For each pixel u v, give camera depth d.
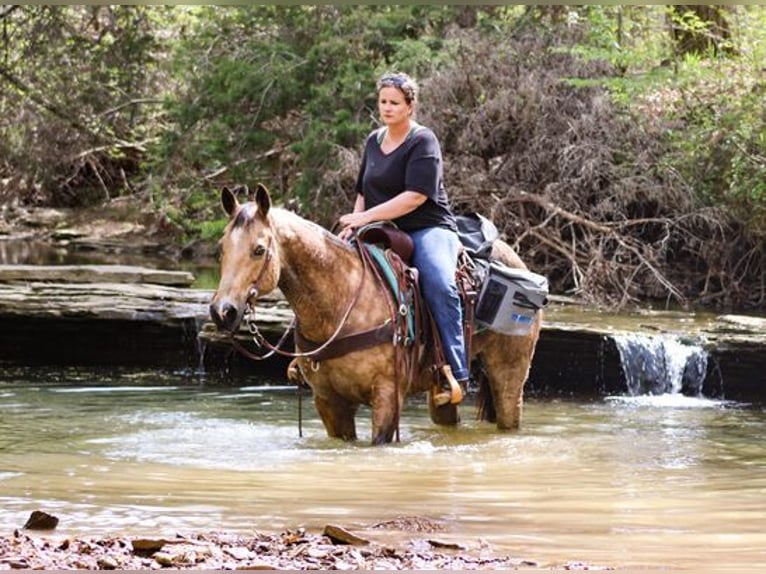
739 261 19.06
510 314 10.06
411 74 21.97
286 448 9.66
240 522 6.72
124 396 12.83
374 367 9.36
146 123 30.58
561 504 7.55
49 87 28.33
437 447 9.79
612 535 6.52
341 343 9.26
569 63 20.91
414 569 5.61
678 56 21.83
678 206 19.36
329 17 23.92
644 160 19.50
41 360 15.33
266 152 24.38
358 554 5.86
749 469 9.21
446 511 7.20
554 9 22.52
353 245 9.50
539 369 14.14
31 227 28.97
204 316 15.07
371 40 23.11
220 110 24.16
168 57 28.80
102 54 28.12
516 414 10.72
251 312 9.02
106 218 29.08
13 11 28.72
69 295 15.33
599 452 9.86
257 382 14.03
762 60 20.11
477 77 20.89
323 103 22.59
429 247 9.69
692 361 13.73
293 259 9.02
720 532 6.66
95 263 23.02
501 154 21.00
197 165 26.25
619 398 13.43
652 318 15.97
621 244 18.50
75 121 28.56
